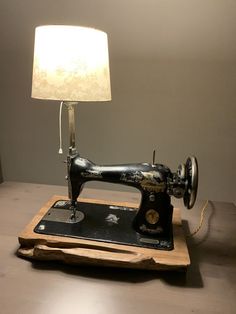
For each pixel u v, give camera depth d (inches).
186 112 48.9
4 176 57.9
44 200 41.9
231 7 43.1
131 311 23.3
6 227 34.3
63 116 52.3
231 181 51.4
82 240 29.9
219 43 45.0
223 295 25.3
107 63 29.4
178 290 25.8
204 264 29.4
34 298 24.3
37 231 31.1
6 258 29.2
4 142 55.7
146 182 30.8
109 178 31.8
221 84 46.9
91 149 53.2
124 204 39.3
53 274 27.4
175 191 30.7
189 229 36.3
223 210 41.9
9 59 50.4
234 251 31.9
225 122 48.6
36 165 56.3
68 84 26.9
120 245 29.6
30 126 54.0
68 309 23.3
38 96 28.1
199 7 43.6
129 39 46.4
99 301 24.3
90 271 28.1
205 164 51.2
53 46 26.2
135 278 27.2
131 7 44.8
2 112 53.9
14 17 47.9
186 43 45.6
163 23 45.0
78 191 33.4
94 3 45.4
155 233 31.4
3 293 24.7
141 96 49.1
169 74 47.4
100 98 28.5
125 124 51.0
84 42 26.3
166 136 50.6
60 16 46.8
